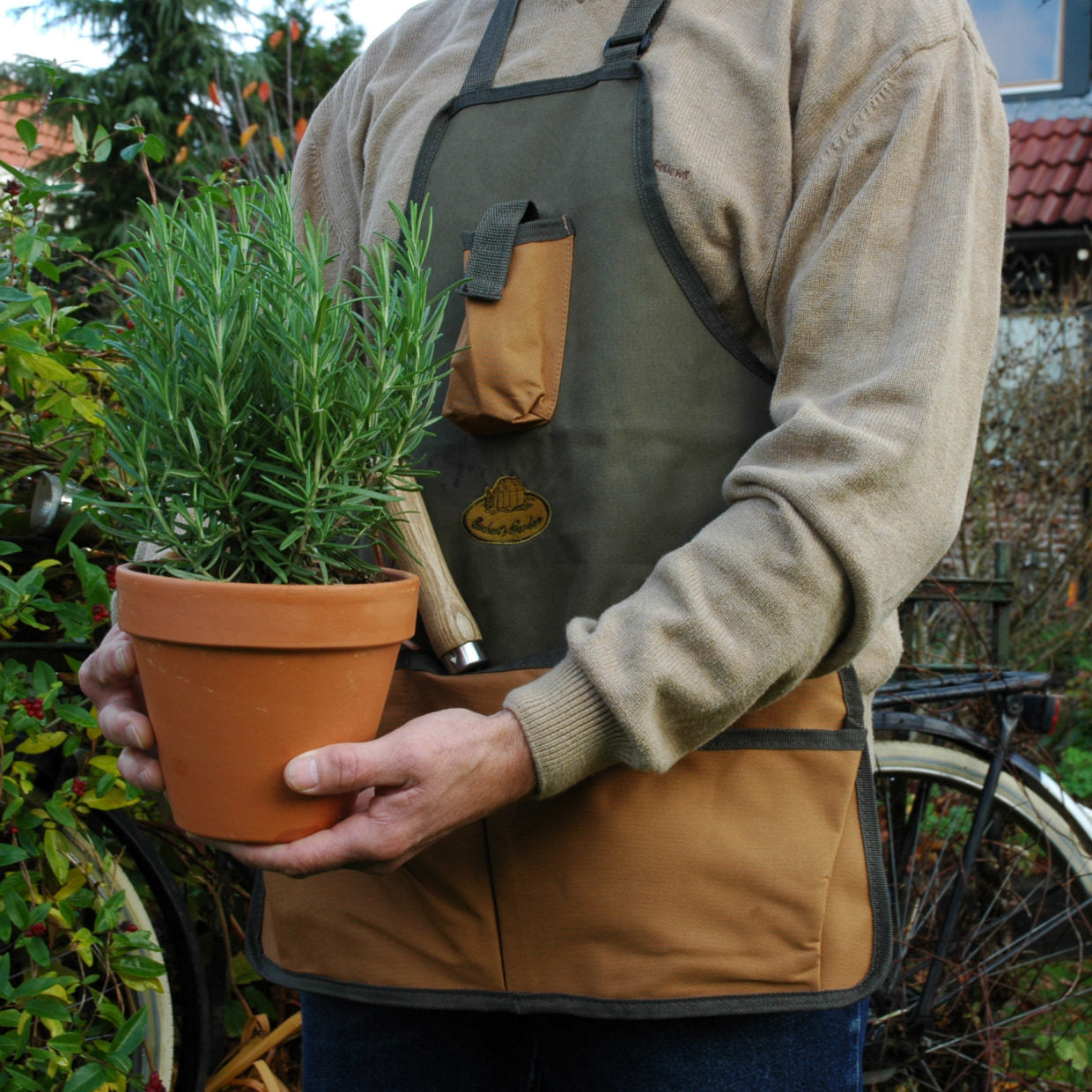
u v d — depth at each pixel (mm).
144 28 5941
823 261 774
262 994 1594
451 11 1077
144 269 682
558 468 870
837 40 815
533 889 862
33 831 1324
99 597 1216
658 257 847
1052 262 5848
